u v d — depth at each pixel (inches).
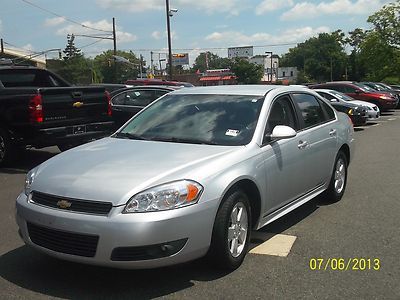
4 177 339.6
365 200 269.7
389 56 2308.1
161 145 186.4
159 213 146.3
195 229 152.3
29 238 161.5
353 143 282.7
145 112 224.2
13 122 354.3
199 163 165.5
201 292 153.6
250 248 192.5
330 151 248.7
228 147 183.0
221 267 166.1
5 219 238.1
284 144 203.3
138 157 171.8
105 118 392.8
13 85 395.5
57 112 355.6
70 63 2807.6
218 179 161.8
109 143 195.9
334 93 732.0
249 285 158.4
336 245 195.8
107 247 144.6
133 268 146.0
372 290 154.7
